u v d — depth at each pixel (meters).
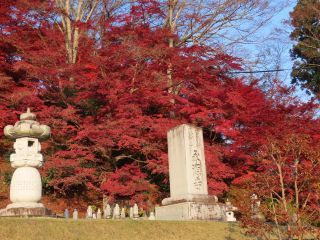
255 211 11.73
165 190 22.50
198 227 13.44
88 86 21.41
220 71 24.66
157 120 21.42
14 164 13.88
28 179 13.62
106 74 22.22
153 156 22.08
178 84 23.53
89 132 20.20
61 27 27.69
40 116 21.20
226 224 13.98
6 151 23.19
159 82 22.42
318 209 10.67
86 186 22.06
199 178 15.67
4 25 24.52
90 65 22.44
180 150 16.09
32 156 13.88
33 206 13.45
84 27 24.50
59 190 21.81
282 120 21.89
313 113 22.73
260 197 11.63
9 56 25.02
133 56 21.89
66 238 11.56
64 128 21.36
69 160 19.80
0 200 20.23
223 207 15.63
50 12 24.84
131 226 12.82
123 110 21.12
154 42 23.62
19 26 25.09
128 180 20.70
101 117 21.98
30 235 11.33
